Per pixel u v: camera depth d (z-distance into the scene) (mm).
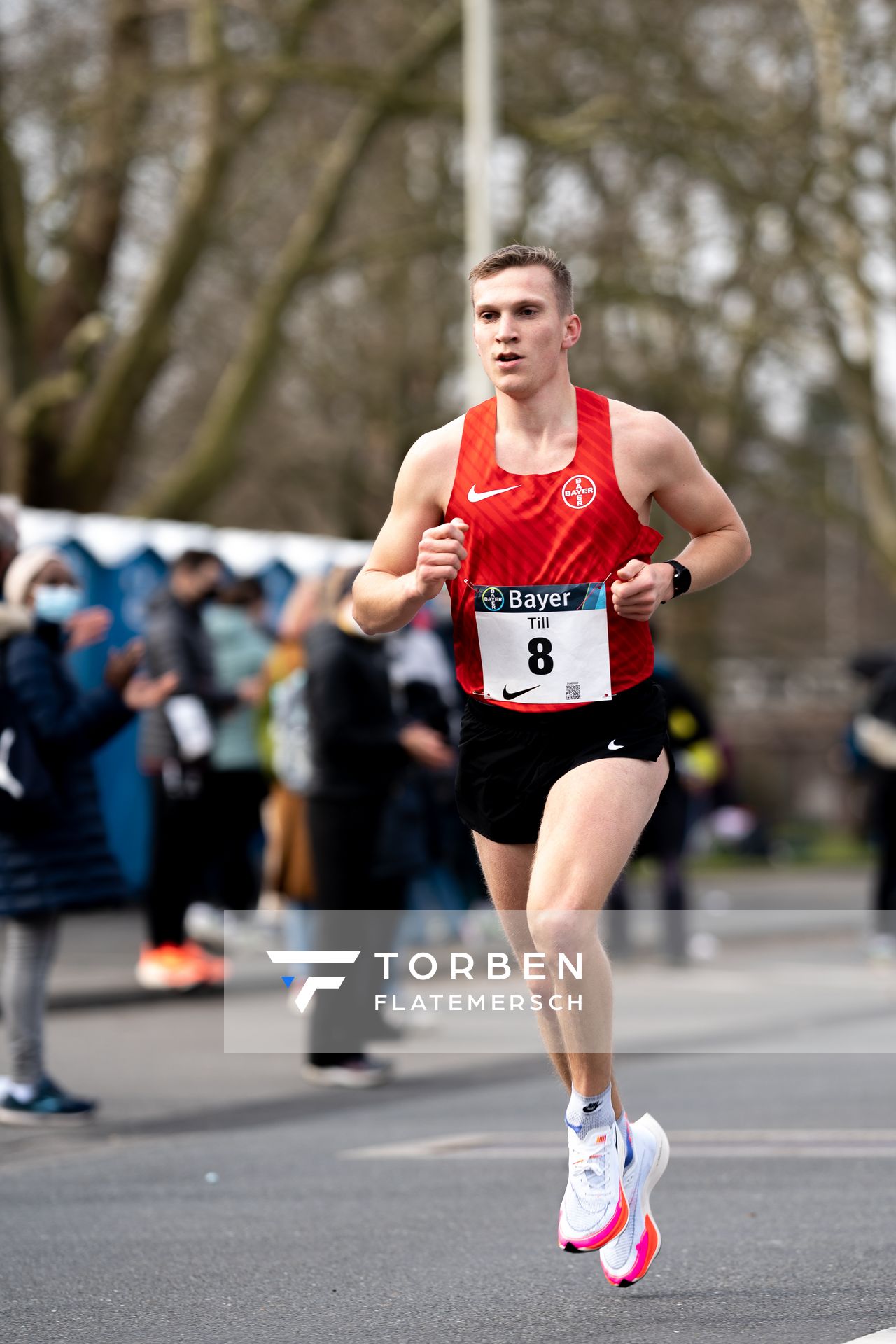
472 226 60375
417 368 88562
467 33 60938
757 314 73125
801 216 67375
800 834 102625
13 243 62500
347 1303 14391
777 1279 14906
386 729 25875
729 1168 19859
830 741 160375
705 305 70438
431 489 13891
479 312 13609
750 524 112875
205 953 39844
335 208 67562
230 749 34812
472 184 60375
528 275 13492
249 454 96312
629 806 13367
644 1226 14094
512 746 13797
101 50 60500
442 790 38344
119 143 60219
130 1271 15547
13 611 22453
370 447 97562
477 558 13711
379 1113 23906
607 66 64125
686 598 94125
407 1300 14477
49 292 66375
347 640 25766
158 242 68875
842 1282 14773
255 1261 15852
